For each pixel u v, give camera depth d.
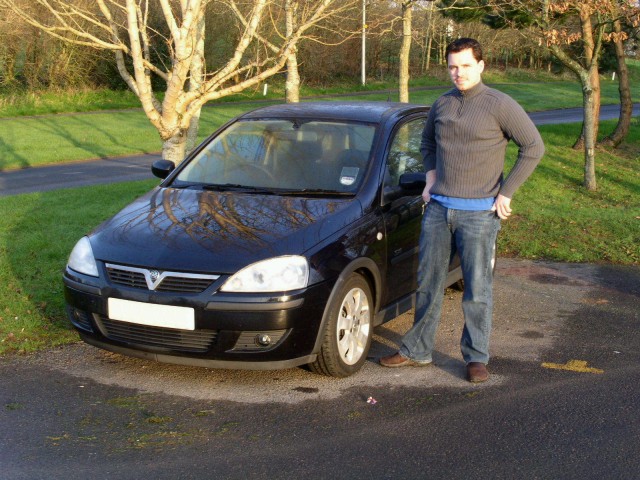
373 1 12.96
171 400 4.34
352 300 4.70
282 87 44.22
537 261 8.09
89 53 35.81
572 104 41.69
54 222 9.03
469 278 4.62
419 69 55.72
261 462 3.58
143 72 6.84
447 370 4.90
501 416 4.14
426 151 4.77
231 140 5.71
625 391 4.54
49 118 30.03
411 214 5.45
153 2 25.36
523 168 4.34
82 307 4.55
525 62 67.31
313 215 4.75
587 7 11.17
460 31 39.28
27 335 5.36
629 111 19.08
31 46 33.91
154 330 4.36
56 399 4.33
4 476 3.41
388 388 4.56
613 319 6.09
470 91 4.39
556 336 5.64
